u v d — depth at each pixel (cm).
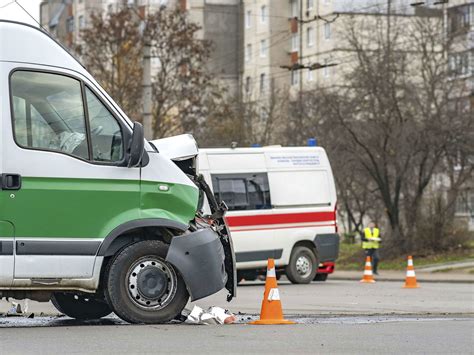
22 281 1416
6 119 1411
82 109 1460
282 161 3197
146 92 3850
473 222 5722
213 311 1557
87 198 1445
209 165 3069
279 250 3155
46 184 1427
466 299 2428
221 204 1634
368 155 5000
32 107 1430
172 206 1501
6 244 1406
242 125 6944
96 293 1534
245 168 3123
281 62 10250
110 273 1462
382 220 5509
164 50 6222
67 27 10831
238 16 10838
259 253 3111
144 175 1485
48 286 1430
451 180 4922
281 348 1179
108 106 1476
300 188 3212
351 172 5403
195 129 6309
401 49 4978
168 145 1620
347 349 1179
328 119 5028
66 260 1434
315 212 3234
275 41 10250
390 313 1895
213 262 1509
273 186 3162
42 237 1422
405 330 1427
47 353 1103
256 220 3111
